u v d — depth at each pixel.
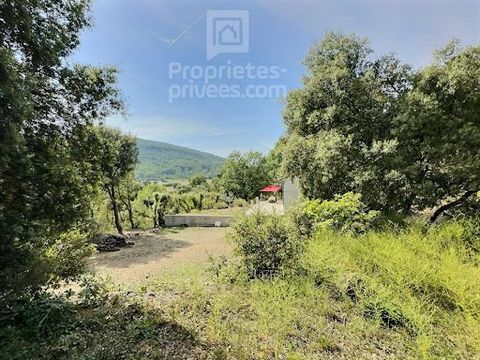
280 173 10.46
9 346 2.92
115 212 16.91
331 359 2.74
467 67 7.28
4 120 3.52
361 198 8.05
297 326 3.24
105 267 9.79
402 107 7.94
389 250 4.32
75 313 3.68
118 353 2.82
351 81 8.88
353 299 3.73
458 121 7.43
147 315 3.54
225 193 38.88
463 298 3.28
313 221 6.16
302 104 9.61
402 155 7.81
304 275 4.33
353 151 8.33
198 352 2.86
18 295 3.79
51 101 5.88
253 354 2.81
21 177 4.33
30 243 4.20
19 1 4.16
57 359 2.80
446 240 4.90
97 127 8.45
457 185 7.71
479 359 2.66
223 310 3.62
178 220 20.06
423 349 2.68
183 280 4.92
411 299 3.36
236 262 4.96
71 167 5.48
